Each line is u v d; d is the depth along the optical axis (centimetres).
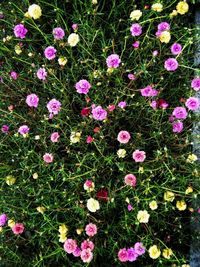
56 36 69
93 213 70
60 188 71
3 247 70
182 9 67
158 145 67
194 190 67
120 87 69
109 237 69
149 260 72
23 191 71
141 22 68
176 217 69
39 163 68
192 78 74
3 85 75
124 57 74
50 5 74
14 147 75
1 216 68
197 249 71
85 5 72
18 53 71
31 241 70
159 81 69
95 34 69
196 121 71
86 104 71
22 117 70
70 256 73
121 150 64
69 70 73
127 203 68
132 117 70
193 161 65
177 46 67
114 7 74
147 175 67
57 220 69
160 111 68
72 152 71
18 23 77
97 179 68
